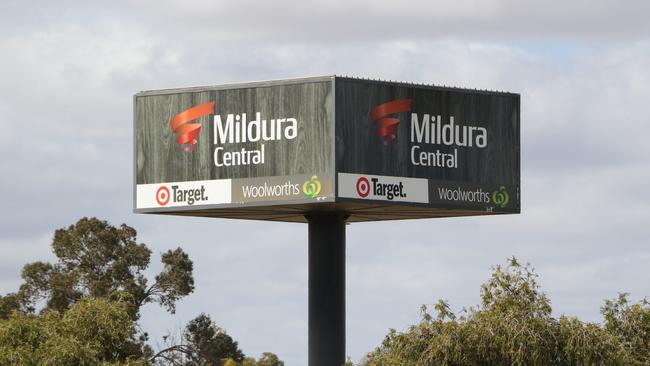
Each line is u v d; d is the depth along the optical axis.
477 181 52.03
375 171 50.22
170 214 53.47
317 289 52.28
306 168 50.06
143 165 52.78
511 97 52.72
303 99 50.19
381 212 52.59
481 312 46.53
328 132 49.69
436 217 54.66
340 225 52.47
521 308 46.75
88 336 49.75
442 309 47.28
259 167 50.81
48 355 48.19
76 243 89.88
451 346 45.88
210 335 90.06
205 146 51.75
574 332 45.69
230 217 54.97
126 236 90.75
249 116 51.03
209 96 51.78
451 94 51.69
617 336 47.00
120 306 50.97
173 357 87.25
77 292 88.00
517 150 52.78
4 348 48.38
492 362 45.94
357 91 50.09
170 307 90.31
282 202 50.34
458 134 51.75
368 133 50.19
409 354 46.91
